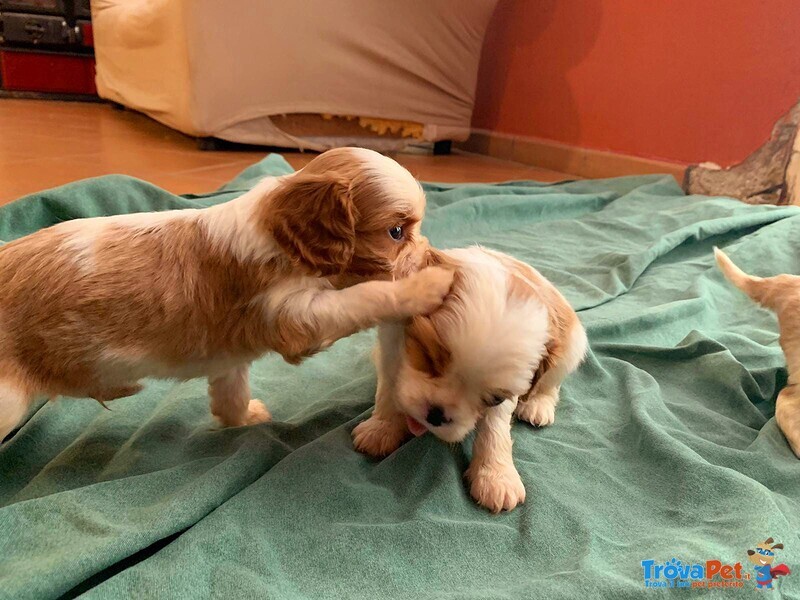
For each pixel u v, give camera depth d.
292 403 0.51
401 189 0.37
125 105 1.80
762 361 0.58
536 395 0.46
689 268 0.80
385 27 1.44
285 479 0.37
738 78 1.17
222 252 0.37
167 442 0.43
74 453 0.42
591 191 1.18
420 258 0.39
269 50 1.32
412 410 0.36
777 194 1.13
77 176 1.00
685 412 0.51
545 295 0.39
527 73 1.60
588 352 0.55
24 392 0.35
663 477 0.42
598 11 1.40
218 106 1.31
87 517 0.33
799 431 0.46
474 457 0.41
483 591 0.31
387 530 0.35
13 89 2.21
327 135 1.49
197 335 0.37
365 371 0.55
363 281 0.38
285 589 0.30
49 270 0.35
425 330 0.35
